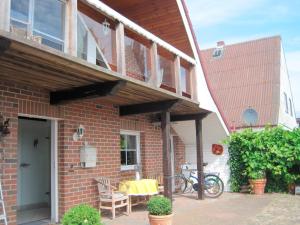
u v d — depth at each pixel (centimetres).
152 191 902
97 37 744
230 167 1324
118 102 909
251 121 1689
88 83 689
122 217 838
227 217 847
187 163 1328
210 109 1152
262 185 1248
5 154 647
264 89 1959
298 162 1223
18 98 684
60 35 588
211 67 2241
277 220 810
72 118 811
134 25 739
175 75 907
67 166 787
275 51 2138
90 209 511
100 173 883
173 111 1091
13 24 546
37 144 1008
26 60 532
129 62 861
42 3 595
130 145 1077
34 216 844
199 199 1123
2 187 636
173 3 1036
